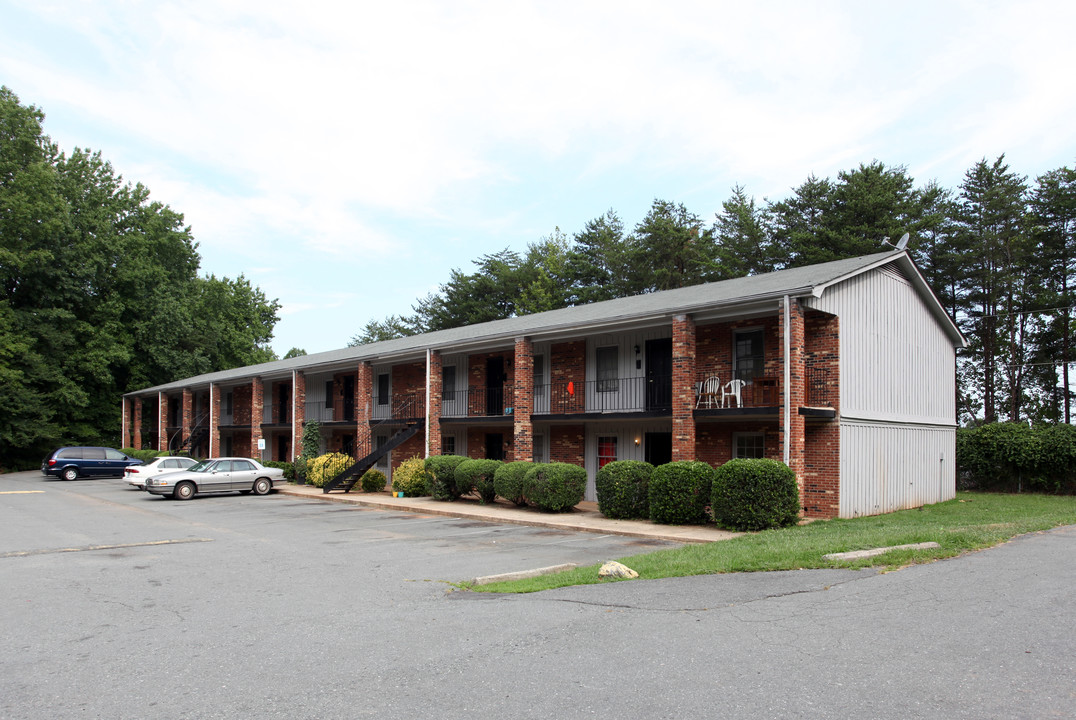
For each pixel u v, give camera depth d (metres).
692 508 15.55
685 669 5.49
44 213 42.53
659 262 51.50
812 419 17.36
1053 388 39.69
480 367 27.16
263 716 4.80
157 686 5.45
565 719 4.59
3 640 6.82
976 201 41.59
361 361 28.84
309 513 19.78
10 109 43.34
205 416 45.16
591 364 22.92
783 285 16.61
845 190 39.38
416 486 23.72
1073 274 38.31
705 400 19.06
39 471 42.72
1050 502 21.83
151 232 54.69
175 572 10.54
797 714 4.55
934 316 22.34
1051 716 4.44
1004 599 7.36
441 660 5.93
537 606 7.75
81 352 45.56
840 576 8.64
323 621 7.42
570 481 18.44
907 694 4.84
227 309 65.75
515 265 61.72
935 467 21.92
